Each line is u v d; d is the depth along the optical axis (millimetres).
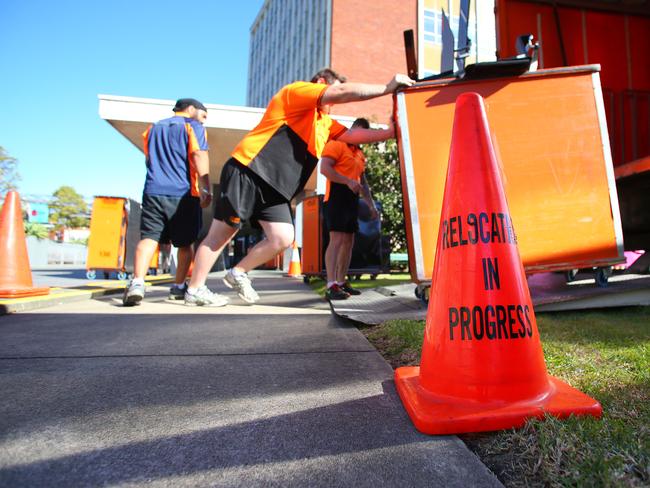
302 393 1421
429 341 1287
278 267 17016
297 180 2812
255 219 3268
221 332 2461
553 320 2408
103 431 1130
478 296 1197
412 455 980
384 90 2580
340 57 28562
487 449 1001
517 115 2576
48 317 3055
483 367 1152
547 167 2553
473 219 1254
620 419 1056
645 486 769
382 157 11656
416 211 2535
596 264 2506
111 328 2598
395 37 29781
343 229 3791
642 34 3920
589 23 3834
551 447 919
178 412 1261
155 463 959
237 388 1478
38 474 908
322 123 2869
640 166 3184
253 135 2818
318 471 919
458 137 1346
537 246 2508
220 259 15055
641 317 2506
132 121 10234
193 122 3994
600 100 2600
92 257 8773
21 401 1350
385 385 1498
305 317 3018
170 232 4008
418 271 2506
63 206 50344
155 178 3838
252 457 986
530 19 3758
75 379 1576
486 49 3643
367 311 2832
